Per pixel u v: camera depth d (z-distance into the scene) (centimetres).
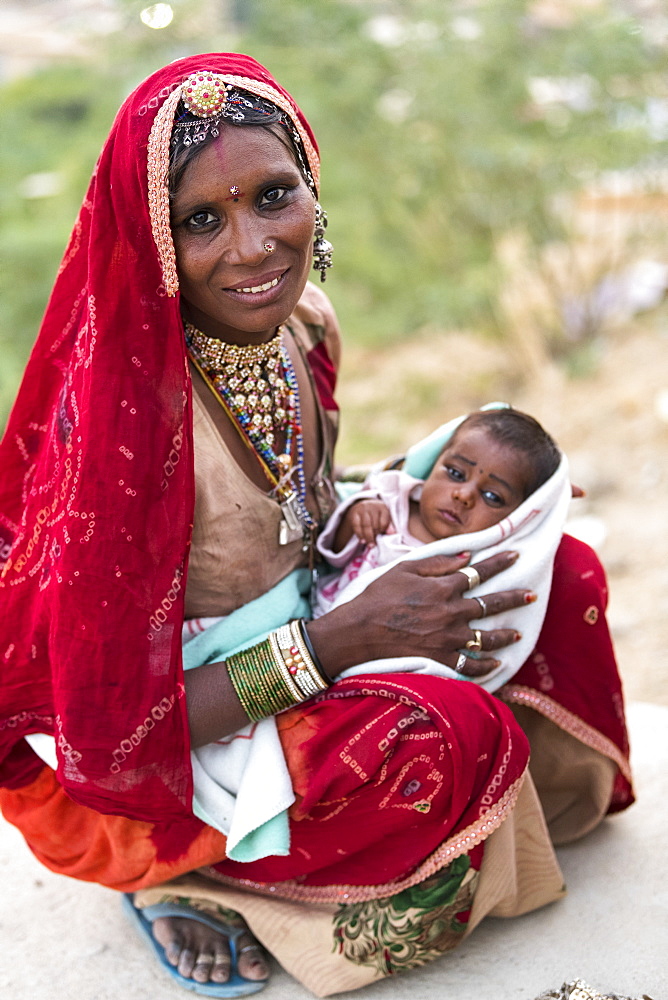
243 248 190
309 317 248
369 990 227
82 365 200
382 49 773
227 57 198
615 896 248
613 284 745
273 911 226
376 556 237
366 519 238
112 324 193
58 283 214
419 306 797
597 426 623
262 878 224
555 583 233
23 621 215
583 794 258
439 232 797
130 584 197
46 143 879
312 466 240
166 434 196
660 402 603
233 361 215
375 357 829
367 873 217
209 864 225
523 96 712
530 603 221
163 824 219
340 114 774
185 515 198
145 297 192
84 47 972
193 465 199
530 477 232
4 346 664
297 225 195
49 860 241
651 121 688
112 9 836
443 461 237
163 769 203
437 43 744
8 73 1060
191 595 219
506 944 237
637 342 707
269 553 223
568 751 246
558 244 743
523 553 224
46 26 1127
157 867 224
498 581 221
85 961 242
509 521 224
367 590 214
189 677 209
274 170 190
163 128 185
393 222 817
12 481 227
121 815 209
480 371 763
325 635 208
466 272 766
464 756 200
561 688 235
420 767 202
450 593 213
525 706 242
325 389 248
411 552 225
